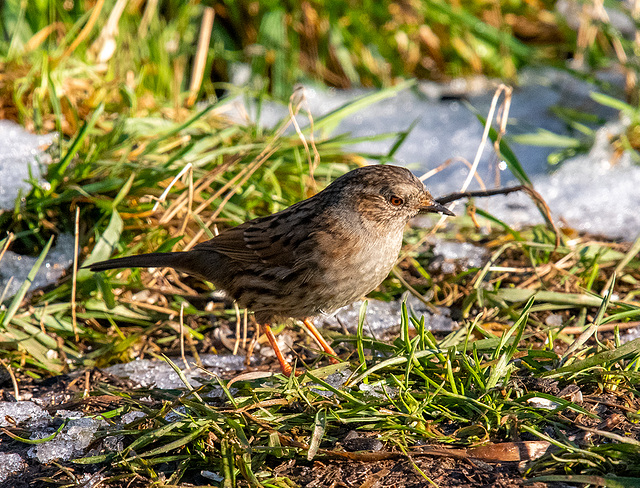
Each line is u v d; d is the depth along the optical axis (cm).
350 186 754
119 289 941
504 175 1270
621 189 1194
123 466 621
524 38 1644
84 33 1205
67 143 1074
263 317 804
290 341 876
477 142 1384
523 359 711
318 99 1464
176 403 660
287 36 1469
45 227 976
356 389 700
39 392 775
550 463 579
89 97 1187
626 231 1079
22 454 655
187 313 916
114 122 1138
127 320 907
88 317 891
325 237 747
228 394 660
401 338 752
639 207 1141
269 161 1092
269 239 773
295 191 1086
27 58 1212
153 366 830
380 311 930
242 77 1455
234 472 591
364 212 748
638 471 563
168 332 909
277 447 605
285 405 679
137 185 993
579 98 1518
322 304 776
